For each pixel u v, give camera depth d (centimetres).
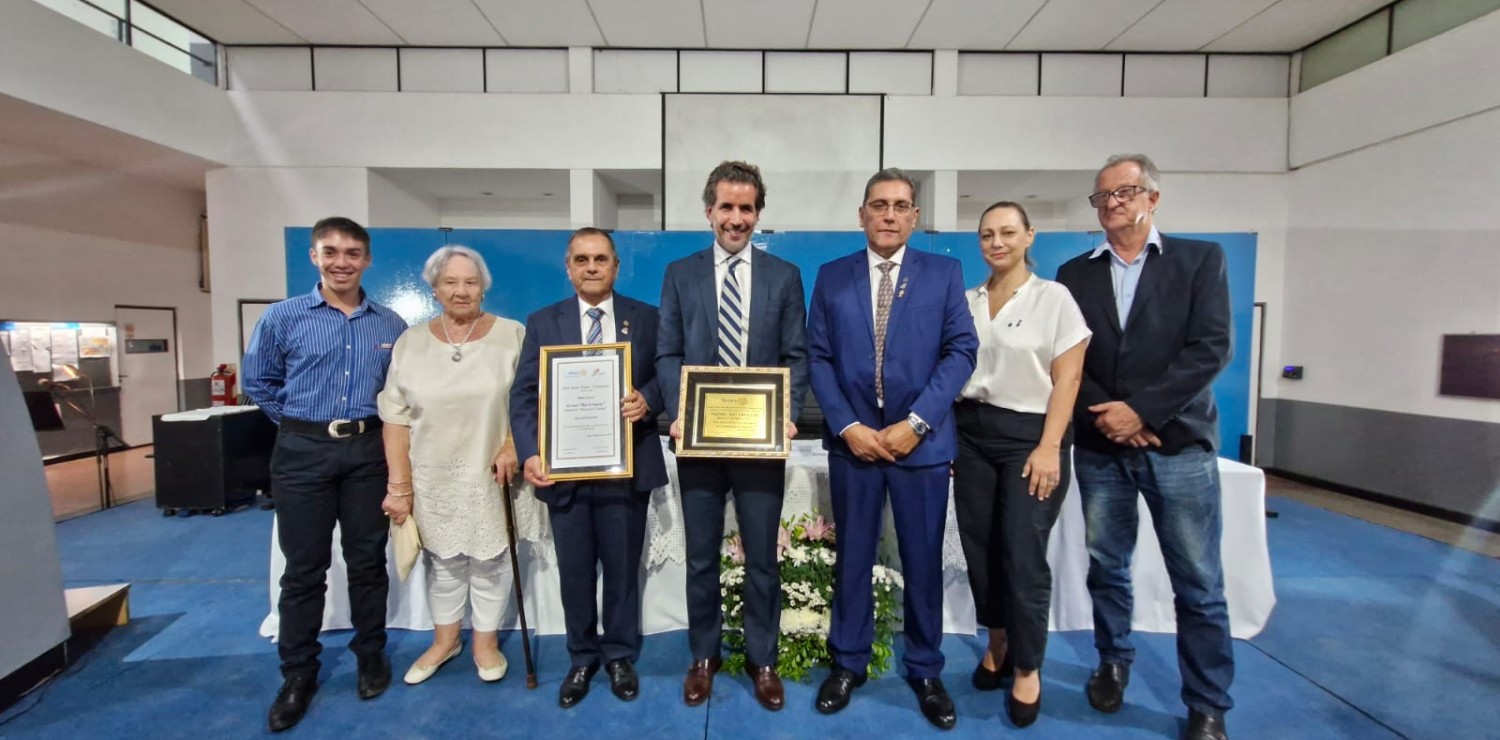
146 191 615
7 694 187
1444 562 311
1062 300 165
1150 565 233
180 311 652
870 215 168
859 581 178
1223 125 509
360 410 181
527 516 197
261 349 176
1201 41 498
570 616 184
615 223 579
